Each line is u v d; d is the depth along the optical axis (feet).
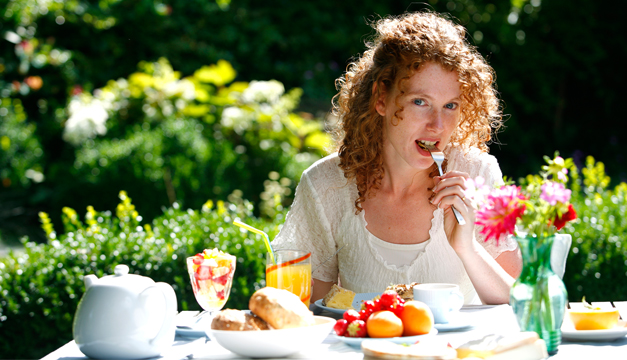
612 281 10.27
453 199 5.75
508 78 29.27
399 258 6.72
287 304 4.42
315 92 29.37
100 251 9.96
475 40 29.09
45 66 26.30
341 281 7.10
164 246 10.08
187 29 28.19
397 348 4.19
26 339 9.68
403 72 6.14
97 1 28.17
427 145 6.22
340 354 4.46
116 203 18.81
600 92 29.17
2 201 22.49
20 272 9.73
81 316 4.48
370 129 6.68
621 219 11.33
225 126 21.26
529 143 29.53
